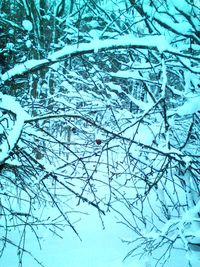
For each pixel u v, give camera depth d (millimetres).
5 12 7488
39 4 7523
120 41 3992
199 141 5133
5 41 7062
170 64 5051
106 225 5945
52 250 5191
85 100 5270
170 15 4910
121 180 7297
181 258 4871
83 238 5523
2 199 6781
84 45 4059
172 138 5094
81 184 6555
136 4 4887
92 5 6180
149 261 4586
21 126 3639
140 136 4555
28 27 6004
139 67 4797
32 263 4836
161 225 5766
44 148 5324
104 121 5438
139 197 4355
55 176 4137
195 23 4609
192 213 4234
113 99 5352
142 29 5668
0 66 6484
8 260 4922
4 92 5168
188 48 4910
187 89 5102
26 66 4156
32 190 5082
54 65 4930
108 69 6176
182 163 4297
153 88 5941
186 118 4922
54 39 6840
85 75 6477
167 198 6383
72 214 6383
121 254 5031
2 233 5812
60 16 7566
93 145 4953
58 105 5766
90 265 4754
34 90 6707
